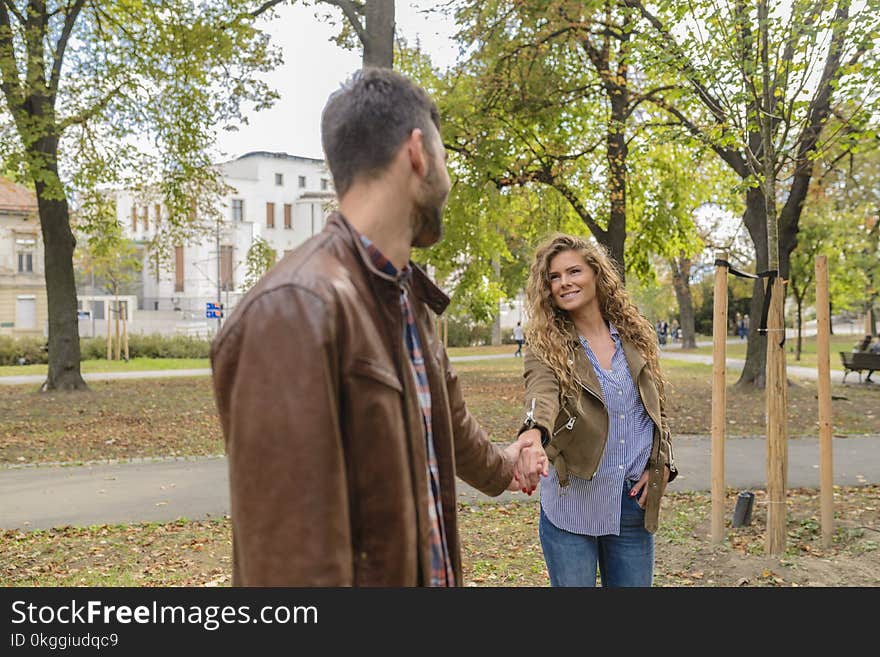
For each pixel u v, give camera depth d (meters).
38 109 17.22
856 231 26.58
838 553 5.78
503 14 15.95
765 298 5.79
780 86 6.45
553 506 2.96
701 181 19.55
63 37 17.22
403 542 1.27
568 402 2.89
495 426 12.77
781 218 17.00
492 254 20.73
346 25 15.08
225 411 1.22
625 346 3.03
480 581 5.22
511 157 16.53
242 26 15.64
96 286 62.03
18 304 47.50
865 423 12.84
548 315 2.99
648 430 2.96
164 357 36.62
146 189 21.38
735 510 6.62
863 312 45.53
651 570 2.98
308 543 1.12
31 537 6.43
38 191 18.20
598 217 19.16
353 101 1.40
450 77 16.73
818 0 6.25
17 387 20.38
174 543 6.27
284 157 72.62
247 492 1.15
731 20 6.23
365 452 1.24
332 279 1.23
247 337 1.17
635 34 7.39
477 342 49.41
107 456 10.34
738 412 14.21
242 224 65.94
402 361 1.34
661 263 43.56
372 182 1.40
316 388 1.15
